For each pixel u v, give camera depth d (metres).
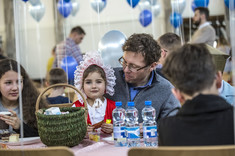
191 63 1.10
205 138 1.02
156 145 1.48
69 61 4.17
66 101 2.82
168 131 1.09
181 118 1.09
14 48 8.51
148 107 1.72
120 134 1.49
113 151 1.36
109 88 1.91
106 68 1.90
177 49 1.19
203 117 1.04
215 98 1.07
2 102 2.10
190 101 1.08
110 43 2.52
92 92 1.87
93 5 4.43
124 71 1.81
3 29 8.55
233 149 0.88
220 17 6.38
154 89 1.84
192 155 0.90
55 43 8.64
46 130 1.46
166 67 1.19
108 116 1.89
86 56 1.93
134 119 1.63
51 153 1.03
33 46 8.44
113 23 8.49
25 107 2.04
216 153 0.88
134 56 1.74
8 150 1.09
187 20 7.14
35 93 2.09
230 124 1.03
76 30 5.25
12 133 1.91
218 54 1.87
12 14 8.54
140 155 0.96
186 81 1.09
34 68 8.56
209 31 4.20
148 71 1.81
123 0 8.38
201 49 1.14
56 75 3.28
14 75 2.02
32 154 1.06
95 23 8.51
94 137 1.62
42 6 5.56
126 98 1.90
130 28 8.41
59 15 8.33
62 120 1.45
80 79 1.91
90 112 1.90
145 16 5.20
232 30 1.08
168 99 1.82
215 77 1.13
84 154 1.34
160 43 2.47
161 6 8.09
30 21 8.23
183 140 1.05
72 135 1.47
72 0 5.81
